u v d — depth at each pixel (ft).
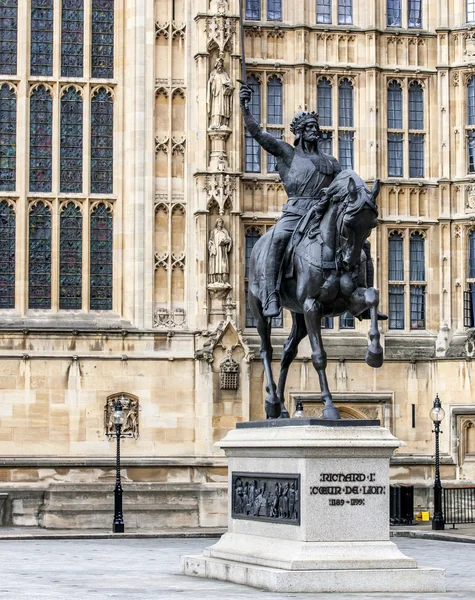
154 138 178.81
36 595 82.28
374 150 185.06
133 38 180.04
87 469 172.24
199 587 85.97
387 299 184.44
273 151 95.96
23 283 176.45
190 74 179.83
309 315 88.58
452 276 185.06
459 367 180.96
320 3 186.50
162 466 172.76
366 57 185.98
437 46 187.73
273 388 95.04
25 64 179.32
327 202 89.30
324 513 84.89
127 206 179.01
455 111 186.70
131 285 177.47
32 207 178.60
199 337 175.52
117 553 127.24
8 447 172.04
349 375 180.96
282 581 82.23
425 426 182.39
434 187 186.91
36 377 173.17
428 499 179.22
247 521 92.27
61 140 180.04
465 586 89.30
